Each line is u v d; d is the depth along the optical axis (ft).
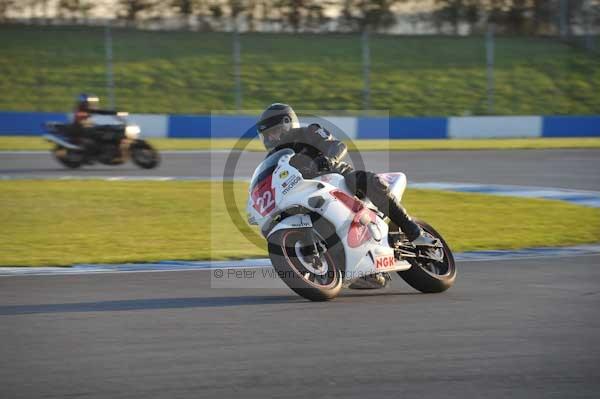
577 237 105.40
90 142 191.52
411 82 367.86
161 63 370.32
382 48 396.78
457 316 61.67
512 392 43.29
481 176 179.83
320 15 421.18
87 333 56.65
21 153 227.40
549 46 408.26
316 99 350.43
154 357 50.34
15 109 324.19
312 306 65.57
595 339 54.60
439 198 144.46
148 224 116.78
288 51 386.73
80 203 135.95
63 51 371.56
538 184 166.30
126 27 398.42
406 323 59.41
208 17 412.77
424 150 239.50
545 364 48.55
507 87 368.89
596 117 306.35
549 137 302.25
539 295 69.87
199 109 337.52
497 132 299.79
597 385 44.55
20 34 383.04
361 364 48.62
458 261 88.22
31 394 43.09
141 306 65.77
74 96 338.95
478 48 401.90
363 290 72.84
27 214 124.67
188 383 44.88
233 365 48.47
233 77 362.33
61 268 84.33
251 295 70.59
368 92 329.31
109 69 300.81
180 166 199.72
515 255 92.22
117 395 42.83
